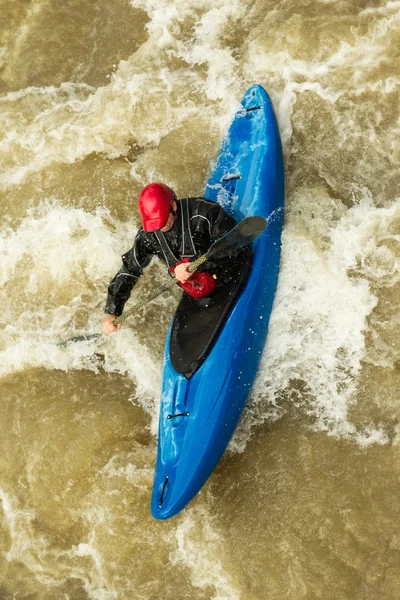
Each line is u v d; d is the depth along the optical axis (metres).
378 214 9.72
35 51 12.48
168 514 8.05
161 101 11.27
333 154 10.26
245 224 8.01
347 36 10.73
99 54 12.16
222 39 11.58
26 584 8.87
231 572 8.26
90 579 8.71
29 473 9.39
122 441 9.36
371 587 7.79
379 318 9.09
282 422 8.96
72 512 9.05
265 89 10.74
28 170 11.35
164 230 7.93
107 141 11.27
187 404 8.43
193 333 8.70
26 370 10.15
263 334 8.98
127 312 8.73
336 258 9.47
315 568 7.96
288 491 8.46
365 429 8.61
